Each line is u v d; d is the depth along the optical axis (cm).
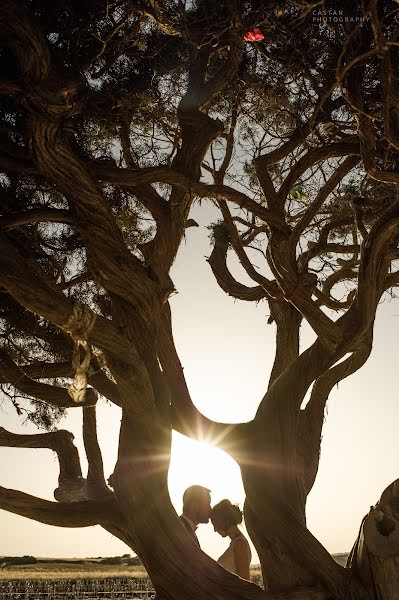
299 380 875
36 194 901
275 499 831
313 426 944
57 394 927
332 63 855
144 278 749
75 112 682
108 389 888
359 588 771
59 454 1007
